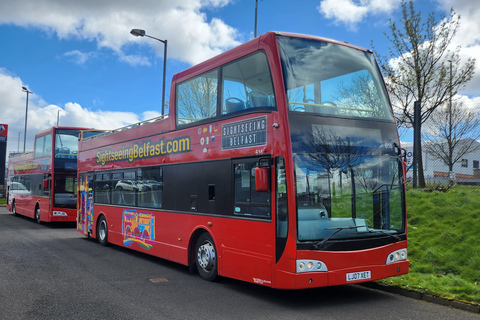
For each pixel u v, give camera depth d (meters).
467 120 28.61
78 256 11.38
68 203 19.28
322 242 6.35
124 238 12.05
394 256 7.00
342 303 6.86
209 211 8.32
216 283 8.27
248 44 7.62
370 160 7.12
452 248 8.94
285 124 6.58
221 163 8.04
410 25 16.19
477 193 12.80
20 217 25.25
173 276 8.93
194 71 9.14
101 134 14.31
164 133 10.18
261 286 8.05
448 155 30.16
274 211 6.64
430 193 13.23
